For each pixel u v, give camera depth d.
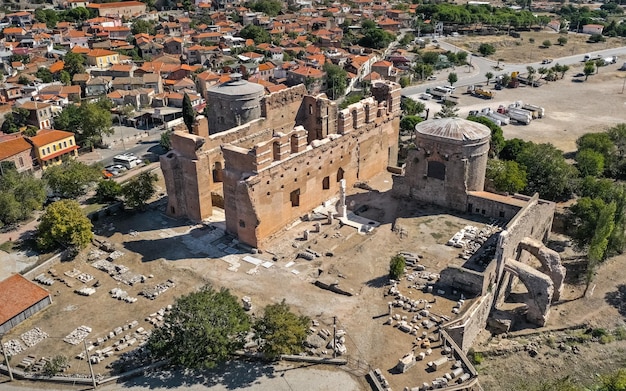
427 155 92.00
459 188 90.75
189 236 87.81
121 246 85.94
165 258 82.38
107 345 65.62
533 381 67.25
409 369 60.12
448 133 89.12
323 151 92.25
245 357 63.00
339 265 79.25
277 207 85.62
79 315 71.12
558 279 79.56
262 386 58.75
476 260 77.75
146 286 76.25
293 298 72.50
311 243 84.81
